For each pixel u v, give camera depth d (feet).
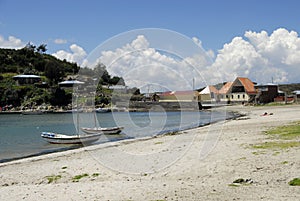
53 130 127.95
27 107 288.92
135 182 32.86
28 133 116.26
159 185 30.53
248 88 265.13
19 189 32.27
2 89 299.38
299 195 24.88
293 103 237.25
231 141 56.39
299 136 56.34
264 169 33.24
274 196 24.89
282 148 43.80
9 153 67.97
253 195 25.41
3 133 116.67
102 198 27.30
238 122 110.83
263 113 158.10
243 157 39.78
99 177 36.91
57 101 297.94
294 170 31.91
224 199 24.75
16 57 387.34
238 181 30.22
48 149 71.46
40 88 313.73
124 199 26.55
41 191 30.91
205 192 26.94
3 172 43.55
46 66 338.54
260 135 62.75
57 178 38.04
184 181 31.83
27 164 49.55
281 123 91.56
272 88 264.93
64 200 27.35
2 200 28.27
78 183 34.19
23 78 322.55
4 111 277.44
